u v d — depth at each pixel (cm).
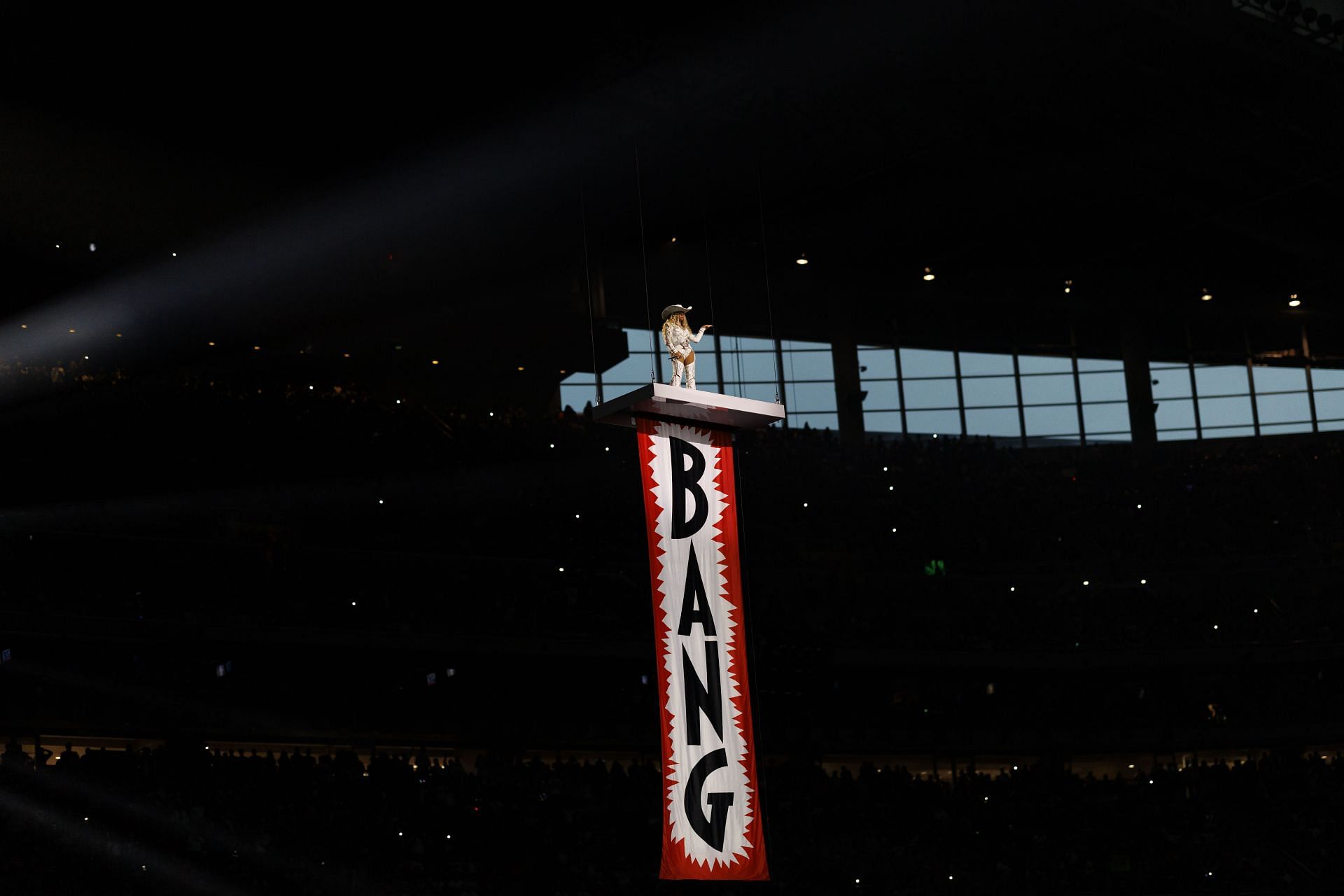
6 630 3253
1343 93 3759
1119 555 4981
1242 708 4372
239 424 4469
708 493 1728
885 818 3825
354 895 3045
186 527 3909
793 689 3994
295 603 3747
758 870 1647
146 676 3378
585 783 3650
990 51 3722
